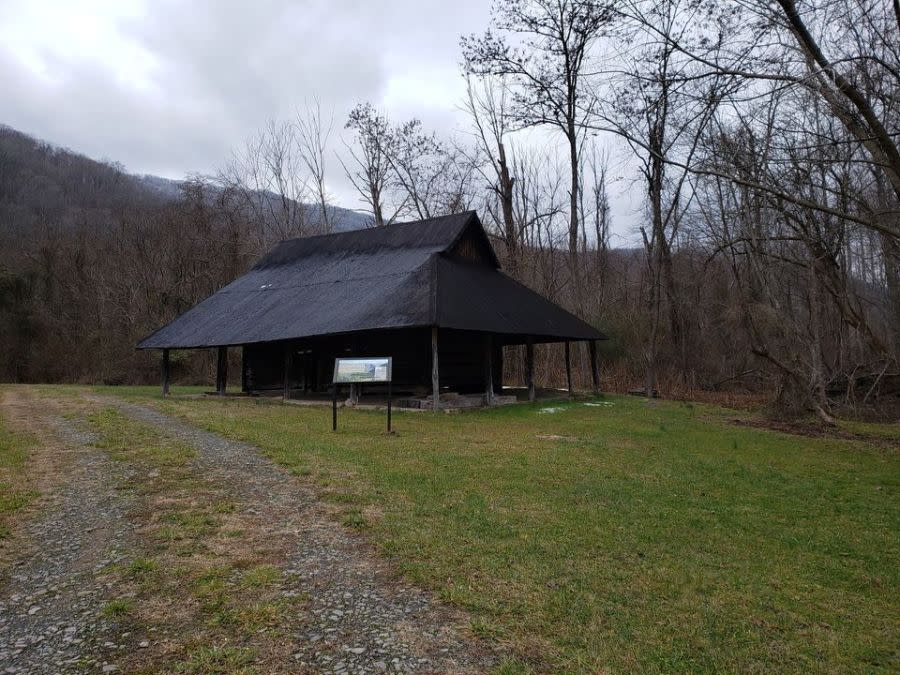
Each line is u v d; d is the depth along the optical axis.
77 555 5.41
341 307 17.94
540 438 12.04
